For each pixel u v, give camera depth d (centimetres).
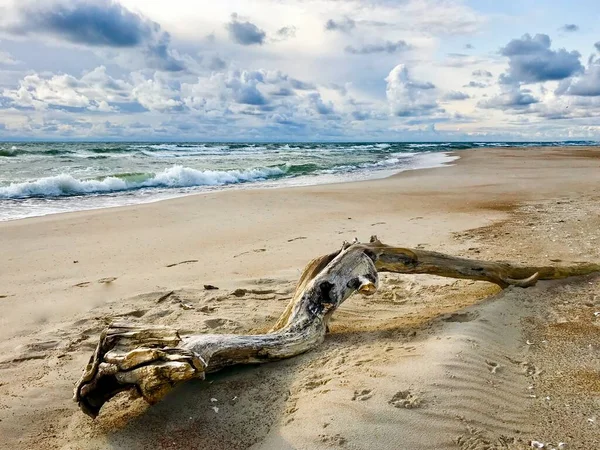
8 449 293
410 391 319
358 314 498
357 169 2538
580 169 2294
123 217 1014
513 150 5059
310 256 727
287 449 275
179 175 1802
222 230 910
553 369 364
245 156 3688
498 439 286
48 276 630
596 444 281
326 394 322
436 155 4056
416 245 766
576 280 563
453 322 440
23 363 395
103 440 300
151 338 332
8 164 2220
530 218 977
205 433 303
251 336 381
